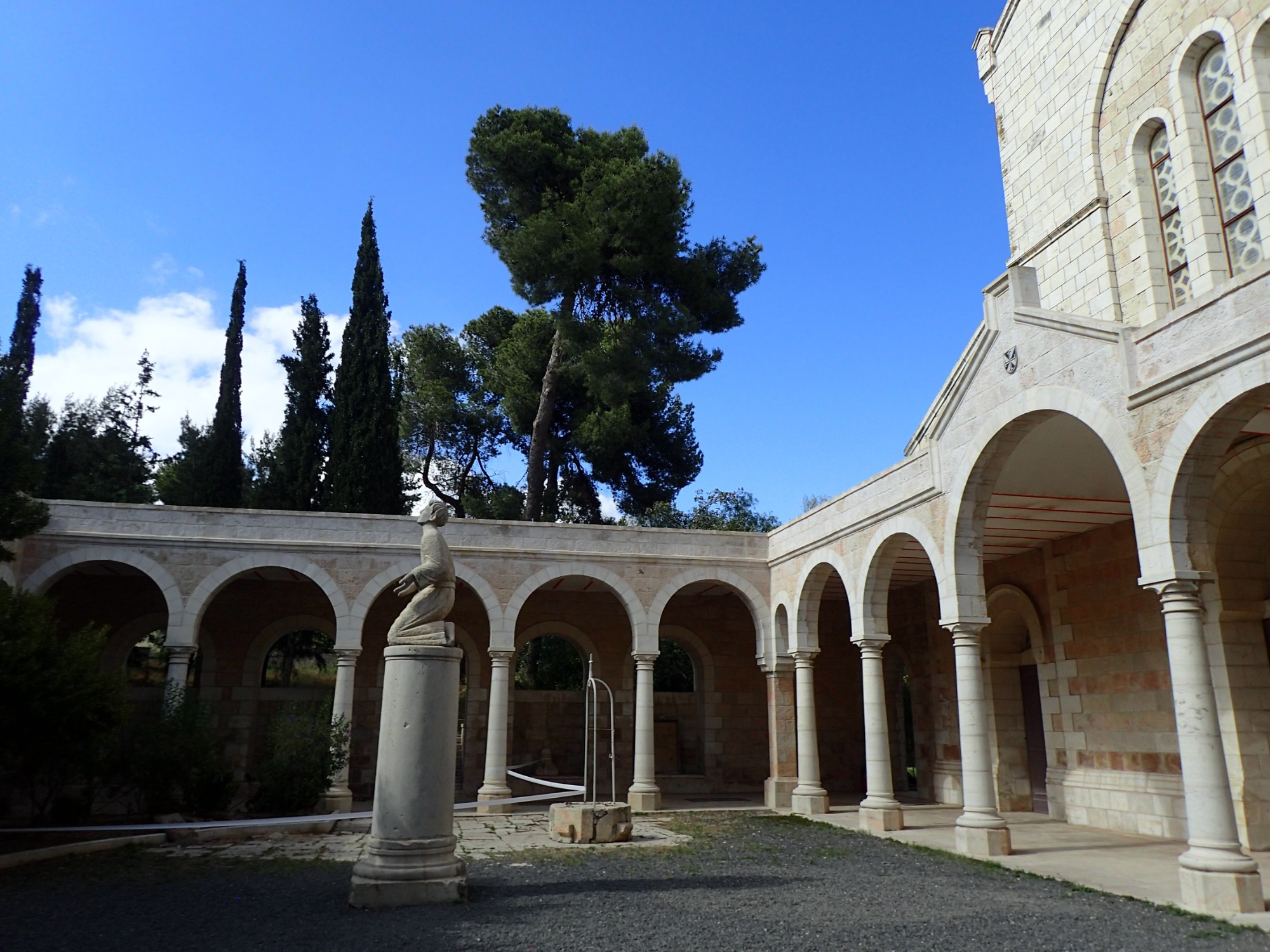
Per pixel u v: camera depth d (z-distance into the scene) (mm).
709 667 24766
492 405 34625
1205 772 8797
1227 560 12664
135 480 36438
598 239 27219
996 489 13969
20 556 17734
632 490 33094
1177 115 13844
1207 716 8891
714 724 24422
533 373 32062
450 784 9203
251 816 16531
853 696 25188
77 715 12844
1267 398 8570
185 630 18266
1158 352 9555
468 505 34781
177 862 12172
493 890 9648
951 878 10602
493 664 19781
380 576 19375
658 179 26859
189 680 27375
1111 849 12867
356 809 19344
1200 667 8984
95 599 21672
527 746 23703
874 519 15945
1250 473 12148
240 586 22406
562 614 24375
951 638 20750
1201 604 9242
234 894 9695
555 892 9586
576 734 24016
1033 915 8422
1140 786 14547
